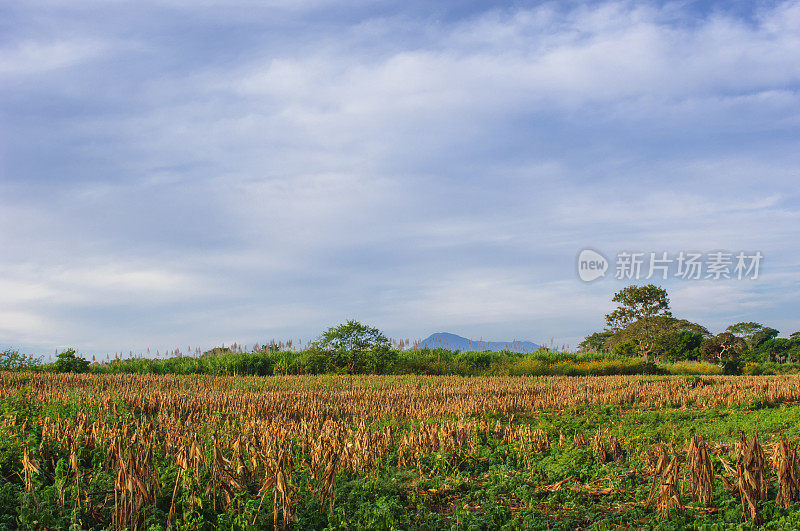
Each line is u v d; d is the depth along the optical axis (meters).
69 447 12.50
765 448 14.39
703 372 50.78
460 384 31.02
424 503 10.50
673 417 20.70
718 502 9.66
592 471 11.92
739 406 23.59
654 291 70.50
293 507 9.66
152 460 10.87
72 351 41.59
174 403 20.52
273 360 44.69
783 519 8.70
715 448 13.45
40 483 9.82
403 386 29.61
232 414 19.33
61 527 8.40
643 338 67.50
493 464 12.90
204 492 9.48
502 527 9.12
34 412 16.77
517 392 27.34
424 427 14.45
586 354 56.28
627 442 15.18
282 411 20.09
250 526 8.55
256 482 11.09
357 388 29.06
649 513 9.72
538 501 10.54
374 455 12.71
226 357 43.56
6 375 30.78
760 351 78.56
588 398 24.91
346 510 9.69
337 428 14.98
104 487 9.80
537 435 14.70
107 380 30.14
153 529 7.96
